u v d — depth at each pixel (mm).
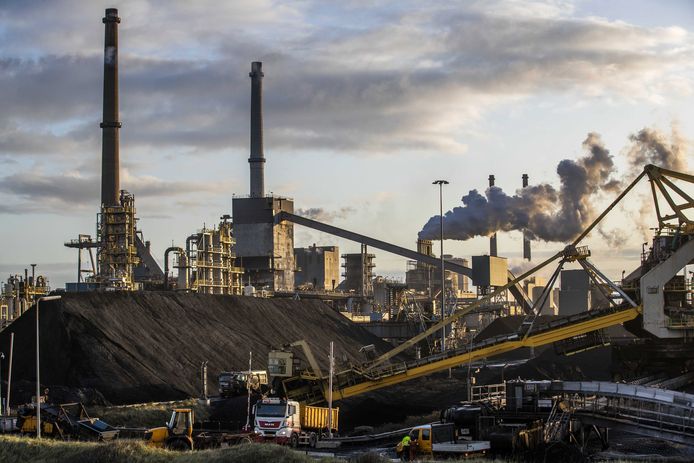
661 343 151875
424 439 88562
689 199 154125
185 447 88062
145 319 187625
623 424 96625
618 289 148875
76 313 170750
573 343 152625
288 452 73125
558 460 88250
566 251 152125
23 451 80062
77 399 140500
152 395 155875
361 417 150250
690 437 93125
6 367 159375
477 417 93125
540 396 100438
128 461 75000
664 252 153375
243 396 143375
